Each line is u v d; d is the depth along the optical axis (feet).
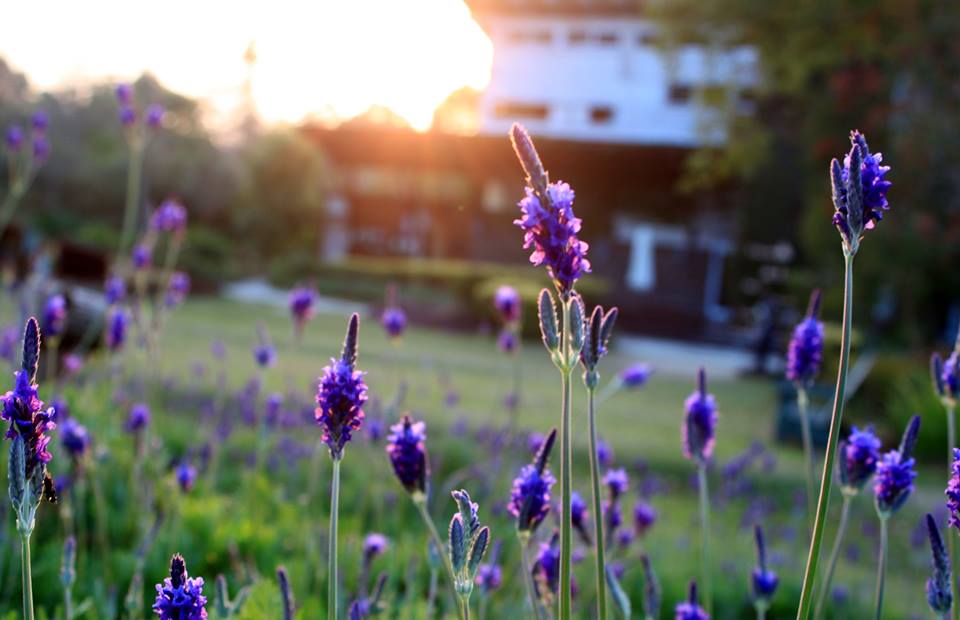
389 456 5.42
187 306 66.49
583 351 4.75
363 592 8.29
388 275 93.76
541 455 5.18
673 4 60.54
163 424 16.71
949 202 47.14
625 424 33.50
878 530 19.66
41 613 7.79
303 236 114.42
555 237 4.28
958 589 5.93
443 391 30.55
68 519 9.61
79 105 85.71
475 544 4.50
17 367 12.83
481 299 69.77
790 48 54.34
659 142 88.53
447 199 110.63
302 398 20.33
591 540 6.97
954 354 6.52
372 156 110.73
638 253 87.15
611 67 104.83
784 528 18.94
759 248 83.30
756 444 22.44
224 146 98.78
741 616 13.39
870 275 50.80
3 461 9.48
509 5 105.91
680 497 21.95
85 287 57.93
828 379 40.60
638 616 11.87
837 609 13.05
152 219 14.90
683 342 80.28
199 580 3.94
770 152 70.13
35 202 81.51
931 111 47.73
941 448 34.24
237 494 13.56
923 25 47.47
